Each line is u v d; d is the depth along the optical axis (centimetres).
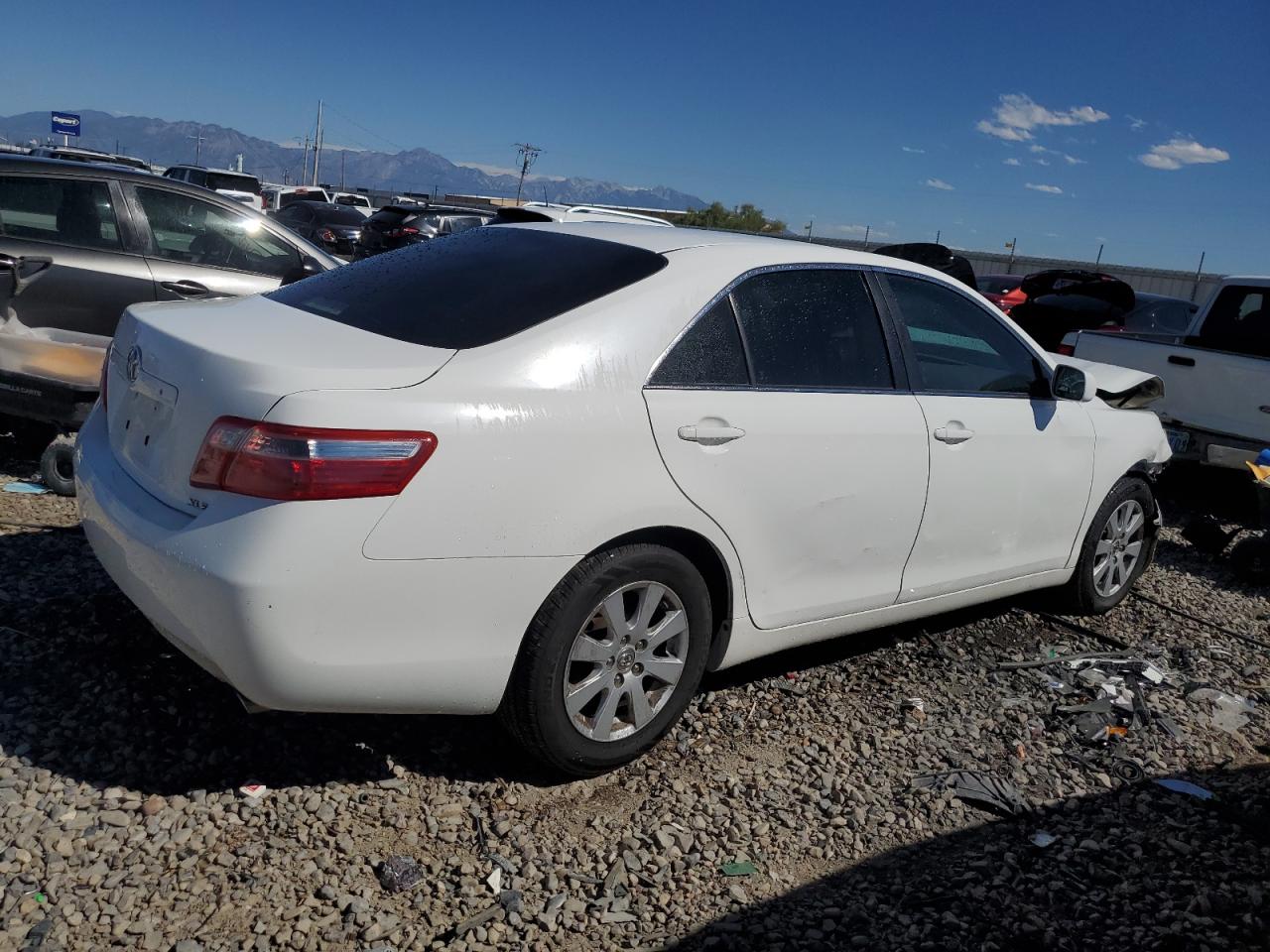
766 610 353
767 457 335
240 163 6925
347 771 310
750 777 335
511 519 278
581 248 348
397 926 251
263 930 243
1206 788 358
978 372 425
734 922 266
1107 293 1208
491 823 296
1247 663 482
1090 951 267
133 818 277
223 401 266
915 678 423
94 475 313
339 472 255
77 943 233
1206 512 802
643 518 305
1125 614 534
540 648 292
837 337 371
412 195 5547
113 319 564
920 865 299
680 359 321
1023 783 350
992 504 422
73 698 325
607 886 274
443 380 276
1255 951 271
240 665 259
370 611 264
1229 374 724
